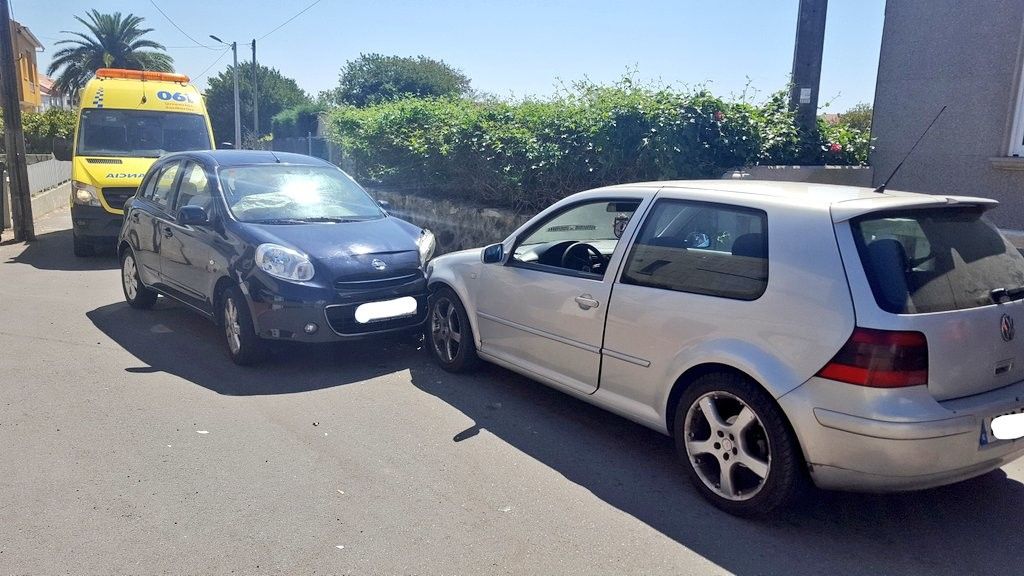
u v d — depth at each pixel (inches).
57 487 152.6
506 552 131.6
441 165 429.4
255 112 1514.5
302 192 270.5
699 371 151.4
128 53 1911.9
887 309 125.6
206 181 265.0
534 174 350.0
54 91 1925.4
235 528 137.8
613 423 194.4
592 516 145.2
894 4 319.3
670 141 301.0
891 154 326.0
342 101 2111.2
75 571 123.2
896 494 155.8
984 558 132.0
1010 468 168.2
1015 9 279.0
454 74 2240.4
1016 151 285.1
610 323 169.9
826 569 128.0
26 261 434.3
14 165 507.8
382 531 137.8
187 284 262.4
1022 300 141.1
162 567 124.9
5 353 246.7
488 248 210.4
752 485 147.2
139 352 250.7
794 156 331.0
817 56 333.7
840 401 127.0
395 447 176.1
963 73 297.3
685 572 126.5
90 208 423.8
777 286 138.0
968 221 146.1
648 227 168.2
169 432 182.1
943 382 126.6
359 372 232.7
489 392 215.8
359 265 231.1
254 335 228.2
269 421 190.7
